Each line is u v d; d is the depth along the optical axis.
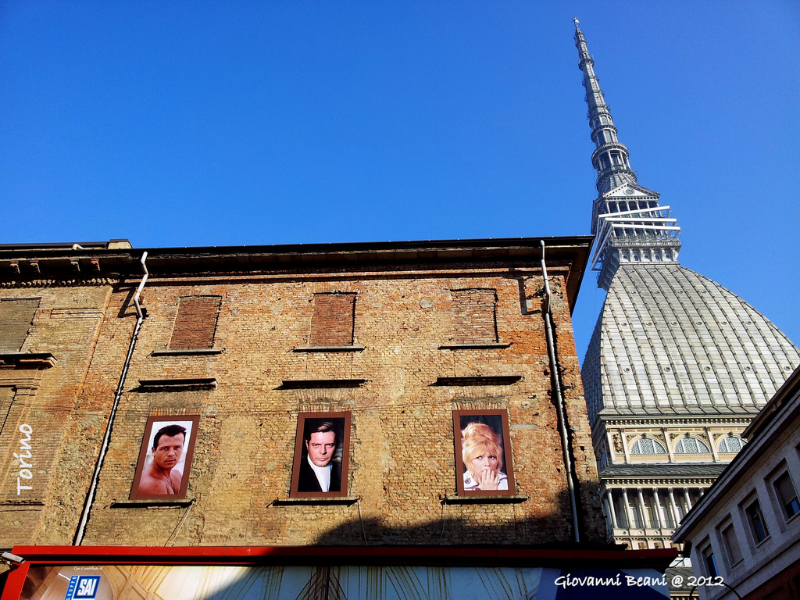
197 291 19.77
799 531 23.92
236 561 14.23
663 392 100.12
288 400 17.44
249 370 18.06
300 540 15.27
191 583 13.99
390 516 15.50
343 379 17.56
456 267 19.58
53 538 15.66
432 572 13.93
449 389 17.38
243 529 15.52
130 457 16.78
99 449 16.98
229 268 19.98
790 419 24.00
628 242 140.88
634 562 13.80
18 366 18.33
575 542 14.80
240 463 16.52
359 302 19.16
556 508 15.44
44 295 19.86
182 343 18.83
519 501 15.55
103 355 18.61
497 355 17.92
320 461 16.41
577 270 20.02
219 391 17.72
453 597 13.60
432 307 18.91
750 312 115.25
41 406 17.66
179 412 17.41
